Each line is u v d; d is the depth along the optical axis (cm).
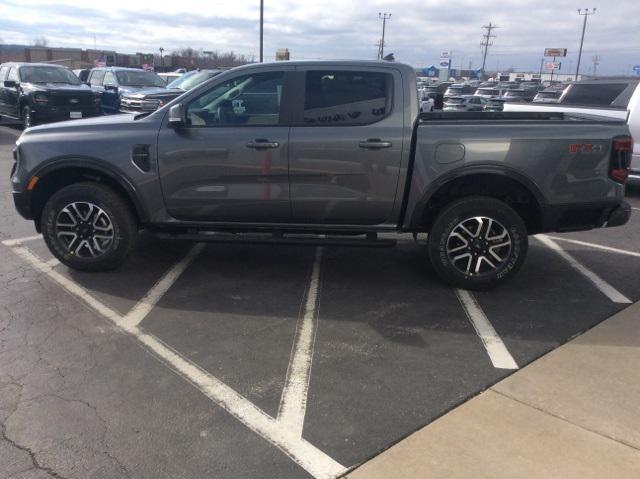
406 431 292
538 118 494
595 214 475
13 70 1521
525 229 465
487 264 475
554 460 269
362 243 479
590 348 383
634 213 802
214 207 483
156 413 306
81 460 269
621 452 275
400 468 264
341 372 351
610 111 870
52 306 445
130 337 395
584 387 333
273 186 471
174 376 344
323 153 459
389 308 450
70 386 331
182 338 395
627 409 311
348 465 267
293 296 473
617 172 460
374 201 468
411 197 464
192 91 477
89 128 491
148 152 476
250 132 466
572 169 455
